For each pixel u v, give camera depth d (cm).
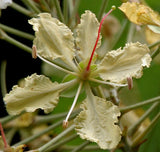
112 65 29
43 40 28
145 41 34
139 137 31
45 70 35
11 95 28
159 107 34
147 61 28
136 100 35
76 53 31
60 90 28
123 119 34
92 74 29
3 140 28
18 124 35
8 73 35
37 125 34
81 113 28
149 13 29
